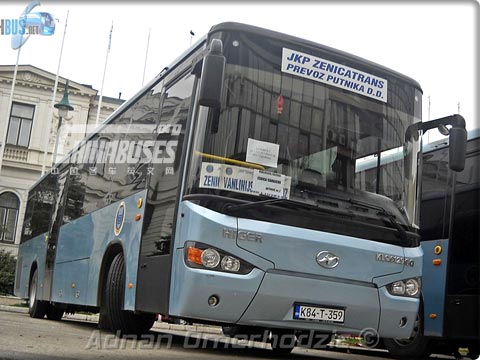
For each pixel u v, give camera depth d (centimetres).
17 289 1661
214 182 596
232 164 604
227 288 570
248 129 619
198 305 571
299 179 626
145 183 747
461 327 854
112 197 884
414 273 664
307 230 611
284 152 627
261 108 630
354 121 675
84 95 3328
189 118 649
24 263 1614
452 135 694
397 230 662
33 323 1102
